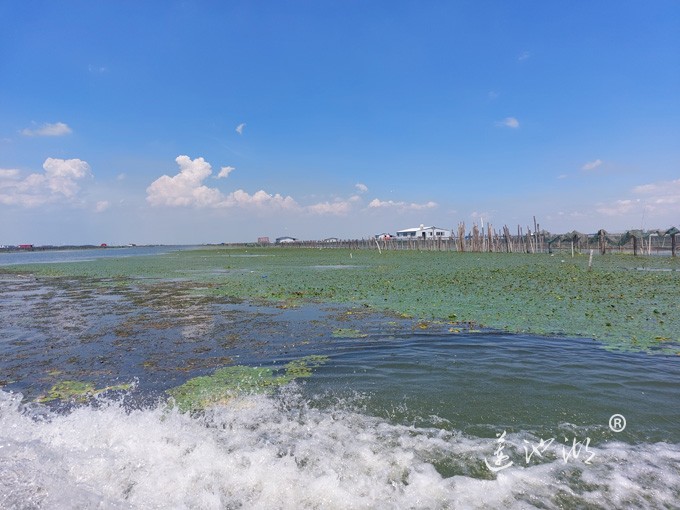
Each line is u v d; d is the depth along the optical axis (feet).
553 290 55.83
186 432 18.95
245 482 15.29
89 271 116.78
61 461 16.34
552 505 13.73
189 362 29.17
